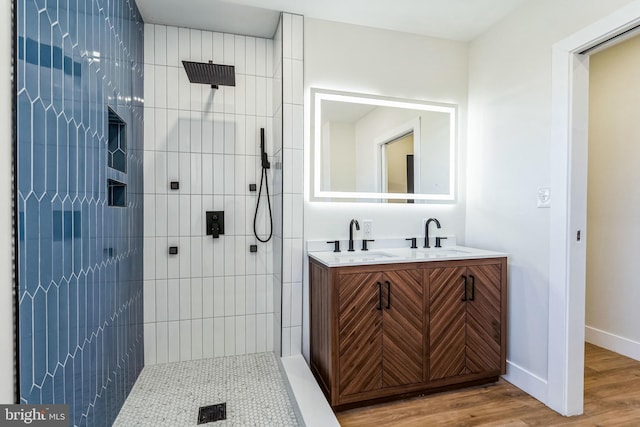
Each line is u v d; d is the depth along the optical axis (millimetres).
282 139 2158
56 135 1039
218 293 2371
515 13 2117
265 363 2289
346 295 1791
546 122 1888
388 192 2396
